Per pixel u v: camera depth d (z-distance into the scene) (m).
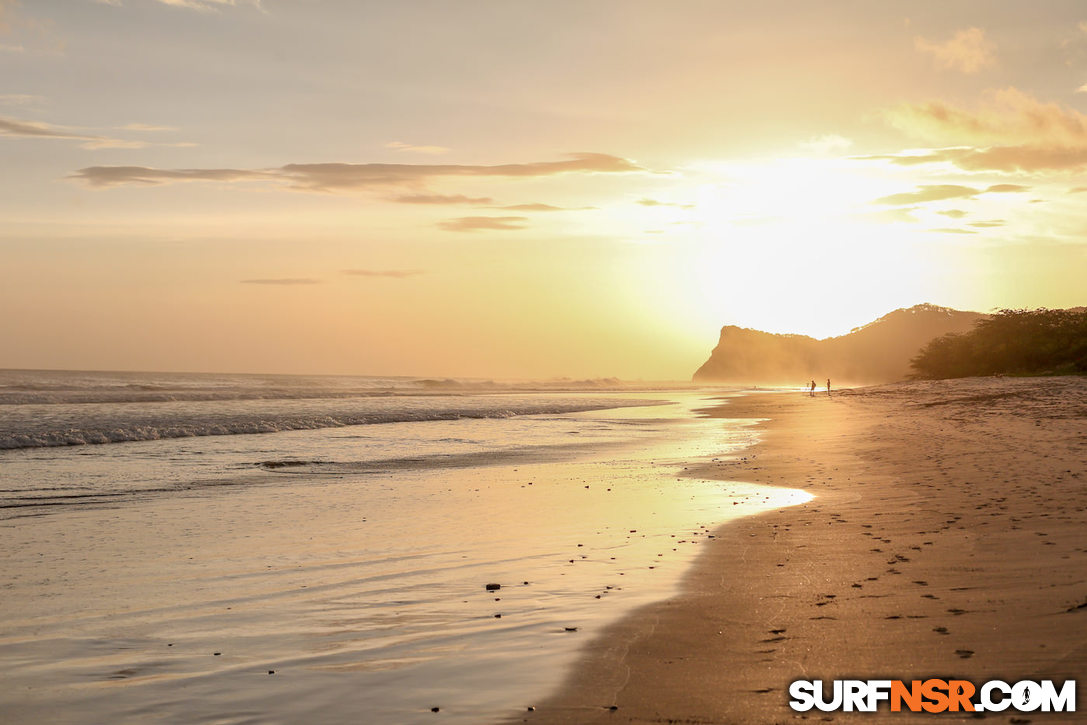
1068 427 23.98
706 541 10.02
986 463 16.45
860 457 20.00
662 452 23.73
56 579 8.47
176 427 29.31
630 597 7.37
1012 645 5.41
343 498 14.43
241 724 4.73
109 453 22.08
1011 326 96.38
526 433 32.03
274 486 16.05
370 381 152.75
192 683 5.41
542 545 10.12
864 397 63.78
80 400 51.41
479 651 5.95
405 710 4.86
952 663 5.18
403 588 8.02
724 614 6.64
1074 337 85.00
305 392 72.69
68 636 6.52
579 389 135.75
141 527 11.55
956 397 47.75
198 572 8.78
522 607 7.17
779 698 4.80
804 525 10.82
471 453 23.31
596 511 12.86
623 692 5.01
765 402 70.19
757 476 17.28
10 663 5.87
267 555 9.66
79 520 12.12
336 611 7.21
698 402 71.69
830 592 7.12
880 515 11.20
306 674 5.55
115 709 4.98
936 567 7.75
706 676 5.23
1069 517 9.81
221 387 84.62
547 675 5.37
